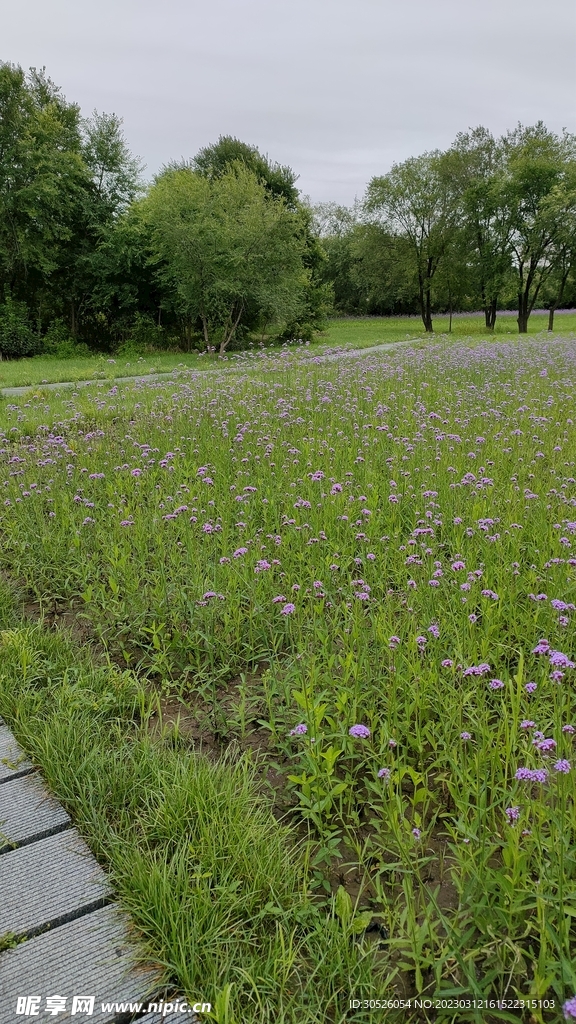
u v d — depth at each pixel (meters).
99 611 4.25
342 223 84.00
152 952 2.14
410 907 2.12
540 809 2.37
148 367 19.58
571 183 38.16
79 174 32.66
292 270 29.58
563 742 2.72
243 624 4.11
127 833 2.58
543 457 7.05
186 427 8.47
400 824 2.58
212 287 27.17
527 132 42.56
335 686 3.31
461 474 6.44
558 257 39.56
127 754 2.97
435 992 1.99
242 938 2.17
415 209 43.31
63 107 34.59
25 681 3.49
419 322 56.97
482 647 3.51
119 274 33.09
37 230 31.98
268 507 5.70
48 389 13.30
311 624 3.99
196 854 2.43
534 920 2.16
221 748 3.19
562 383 11.97
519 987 2.07
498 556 4.61
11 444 8.48
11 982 2.06
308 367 14.99
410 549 4.68
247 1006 1.97
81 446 7.91
